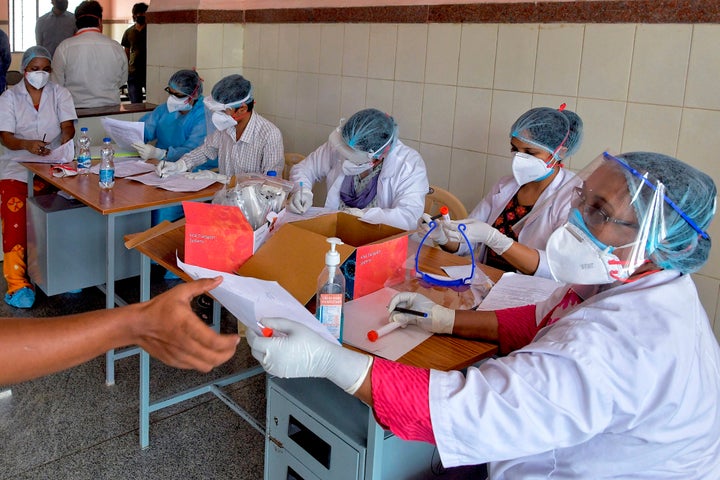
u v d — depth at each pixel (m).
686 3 2.44
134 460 2.33
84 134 3.37
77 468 2.27
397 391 1.20
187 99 3.70
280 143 3.47
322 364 1.23
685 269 1.22
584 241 1.23
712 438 1.20
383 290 1.83
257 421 2.41
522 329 1.58
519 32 2.95
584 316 1.20
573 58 2.79
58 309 3.44
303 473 1.74
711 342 1.24
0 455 2.31
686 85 2.49
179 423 2.55
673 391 1.11
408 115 3.49
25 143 3.43
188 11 4.21
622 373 1.12
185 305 0.86
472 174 3.26
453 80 3.25
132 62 6.44
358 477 1.56
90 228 3.36
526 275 2.09
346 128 2.72
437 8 3.24
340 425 1.61
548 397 1.13
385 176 2.87
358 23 3.64
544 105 2.92
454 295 1.84
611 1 2.64
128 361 2.99
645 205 1.16
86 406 2.63
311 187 3.26
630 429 1.15
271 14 4.16
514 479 1.29
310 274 1.63
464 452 1.17
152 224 3.75
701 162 2.49
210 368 0.88
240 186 2.11
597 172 1.25
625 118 2.67
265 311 1.32
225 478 2.26
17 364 0.77
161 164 3.19
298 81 4.09
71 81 4.50
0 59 5.37
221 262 1.78
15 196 3.46
